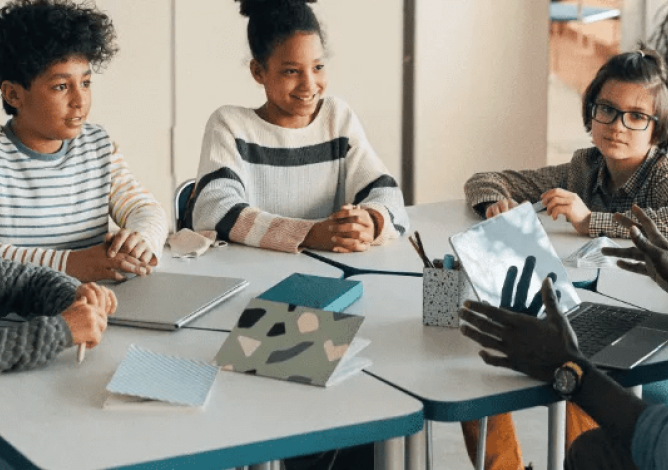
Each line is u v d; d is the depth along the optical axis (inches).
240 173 101.6
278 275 85.5
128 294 77.5
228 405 57.7
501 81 200.1
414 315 74.1
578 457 66.6
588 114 104.5
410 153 194.5
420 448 60.4
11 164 88.0
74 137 87.4
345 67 184.9
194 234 94.6
